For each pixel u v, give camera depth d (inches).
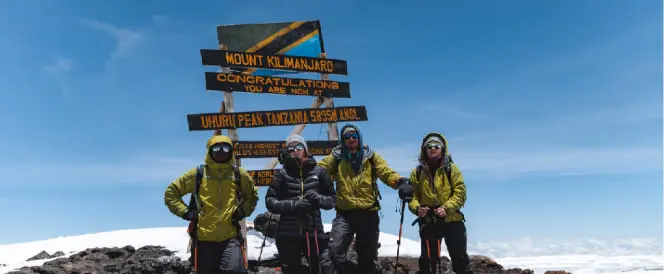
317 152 419.2
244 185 218.1
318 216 232.4
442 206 235.5
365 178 242.5
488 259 402.9
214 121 389.7
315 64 437.1
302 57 433.1
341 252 233.9
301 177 229.6
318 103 438.3
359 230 242.8
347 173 245.1
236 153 392.5
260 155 402.0
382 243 453.7
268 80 413.7
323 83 434.6
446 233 243.6
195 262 208.1
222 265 205.6
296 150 229.8
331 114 428.8
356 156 245.6
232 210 211.2
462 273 242.5
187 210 211.8
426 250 245.9
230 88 399.2
